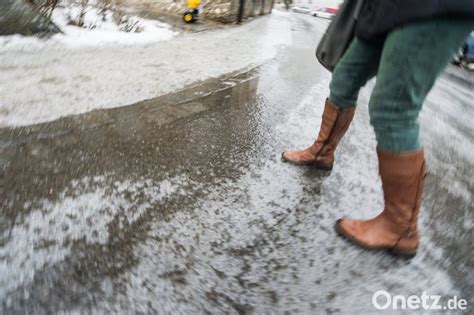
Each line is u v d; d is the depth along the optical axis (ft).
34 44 12.78
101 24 18.39
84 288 3.63
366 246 4.75
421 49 3.69
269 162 7.10
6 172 5.34
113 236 4.44
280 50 21.40
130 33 18.89
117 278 3.81
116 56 13.56
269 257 4.45
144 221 4.82
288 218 5.34
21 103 7.80
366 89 15.05
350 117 6.43
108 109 8.42
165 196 5.47
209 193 5.74
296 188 6.23
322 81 14.92
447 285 4.26
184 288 3.81
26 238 4.17
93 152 6.40
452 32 3.60
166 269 4.03
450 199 6.39
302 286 4.05
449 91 17.61
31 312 3.29
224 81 12.58
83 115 7.83
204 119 8.86
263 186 6.17
